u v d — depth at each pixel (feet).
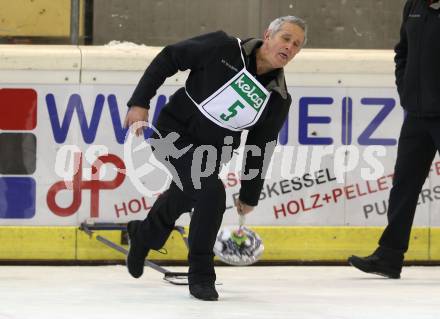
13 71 50.03
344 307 37.17
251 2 59.47
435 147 46.57
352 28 60.18
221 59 37.06
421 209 52.95
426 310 36.68
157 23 59.00
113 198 50.93
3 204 50.34
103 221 50.90
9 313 34.42
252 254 45.27
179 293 40.83
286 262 52.34
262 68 37.37
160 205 40.19
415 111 45.47
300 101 51.80
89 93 50.60
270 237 51.83
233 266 51.85
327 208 52.26
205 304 37.35
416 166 46.52
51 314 34.24
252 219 51.83
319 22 59.98
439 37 44.47
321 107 51.90
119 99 50.75
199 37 37.65
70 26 57.41
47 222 50.65
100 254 51.01
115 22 58.49
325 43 60.08
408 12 45.85
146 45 58.95
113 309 35.70
